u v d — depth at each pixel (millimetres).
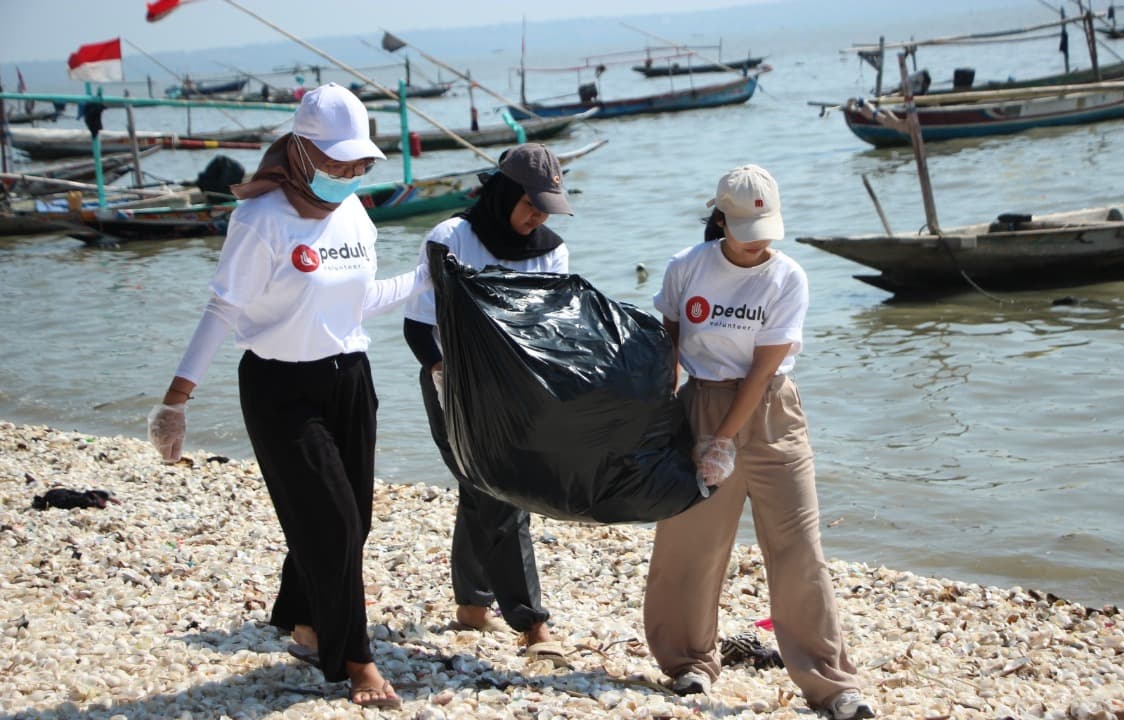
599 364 3984
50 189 27281
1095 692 5156
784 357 4281
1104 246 14539
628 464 4082
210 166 24562
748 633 5426
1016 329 13125
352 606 4008
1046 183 23125
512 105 27125
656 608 4602
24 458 9320
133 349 14820
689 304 4359
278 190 3865
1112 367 11453
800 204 23625
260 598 5617
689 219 22531
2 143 28047
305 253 3830
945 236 14664
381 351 13633
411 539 7227
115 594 5594
